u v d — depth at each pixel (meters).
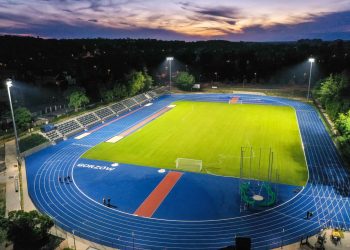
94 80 108.81
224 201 43.38
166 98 118.06
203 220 39.00
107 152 61.44
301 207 41.75
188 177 50.56
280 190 46.28
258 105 104.44
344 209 41.25
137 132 74.00
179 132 73.69
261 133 72.69
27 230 31.23
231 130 75.12
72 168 54.28
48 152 61.72
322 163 55.88
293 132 73.50
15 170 53.12
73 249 32.88
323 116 86.44
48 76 132.12
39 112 86.12
